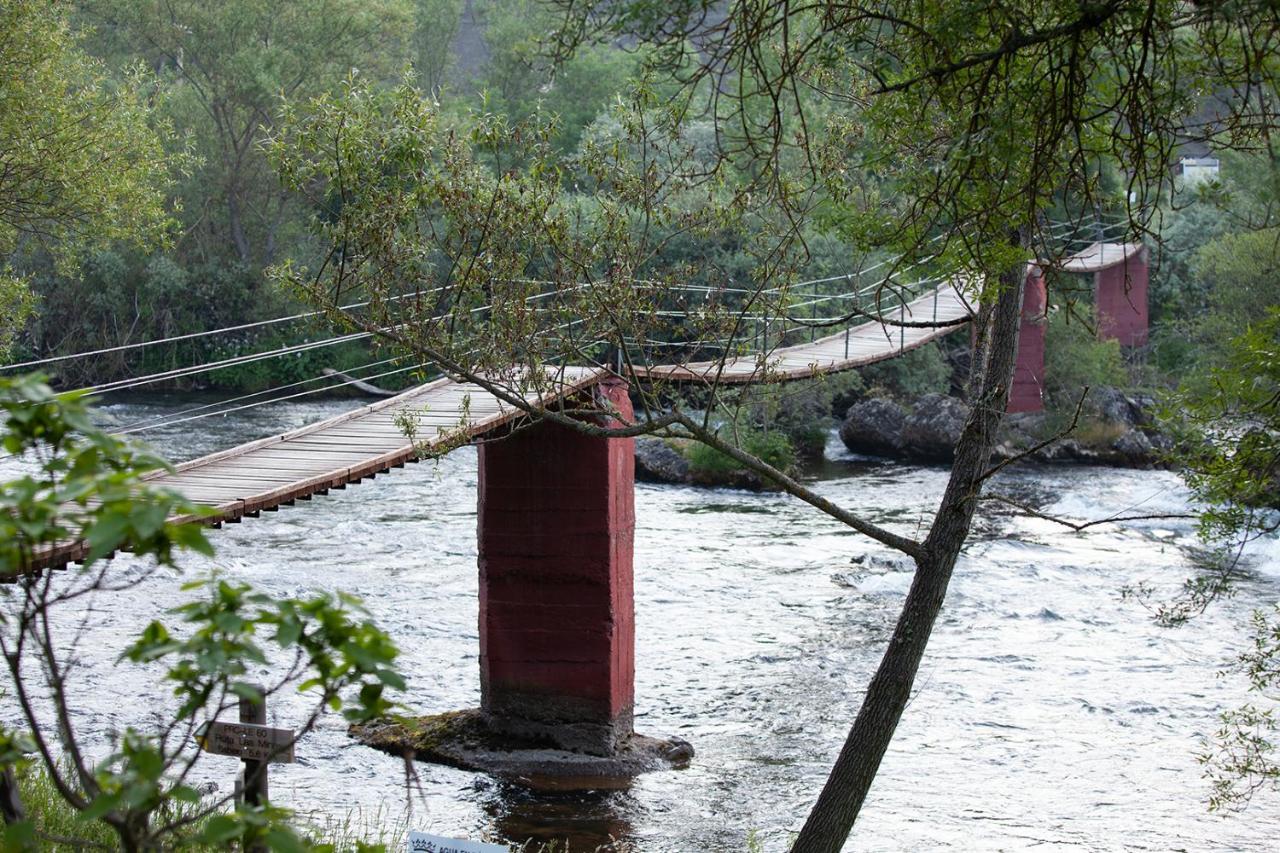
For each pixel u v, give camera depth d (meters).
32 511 2.66
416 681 16.38
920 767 14.51
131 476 2.63
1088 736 15.38
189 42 47.59
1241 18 5.85
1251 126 6.87
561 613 14.11
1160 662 18.05
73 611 18.52
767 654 18.25
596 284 10.16
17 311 19.09
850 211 9.76
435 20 62.78
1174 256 45.25
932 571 9.68
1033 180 6.83
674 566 23.25
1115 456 35.59
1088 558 24.39
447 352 9.88
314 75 47.19
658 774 14.04
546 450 13.98
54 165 18.78
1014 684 17.17
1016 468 35.19
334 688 2.95
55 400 2.79
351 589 20.44
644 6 6.31
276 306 50.41
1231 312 35.91
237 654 2.80
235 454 11.98
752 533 26.28
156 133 20.98
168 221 21.02
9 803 3.21
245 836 2.80
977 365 10.62
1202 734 15.43
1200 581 9.57
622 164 10.18
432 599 20.05
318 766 13.81
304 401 46.28
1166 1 6.13
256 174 49.84
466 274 9.98
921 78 6.52
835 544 25.20
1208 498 8.60
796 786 13.79
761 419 35.66
